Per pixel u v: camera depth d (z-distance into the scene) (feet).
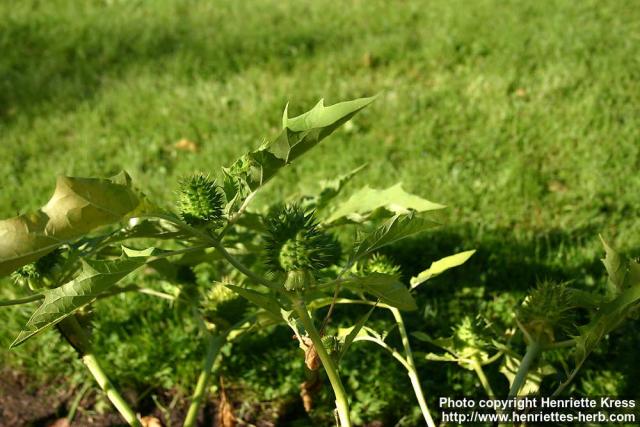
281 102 17.26
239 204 6.45
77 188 4.91
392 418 9.08
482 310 10.42
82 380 9.82
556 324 6.90
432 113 16.53
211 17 23.26
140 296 10.92
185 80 18.86
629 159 13.99
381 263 8.31
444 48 19.43
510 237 12.15
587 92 16.69
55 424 9.32
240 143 15.74
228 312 8.54
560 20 20.62
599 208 12.75
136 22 22.97
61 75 19.85
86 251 6.47
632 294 6.24
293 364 9.57
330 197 8.84
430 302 10.75
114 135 16.52
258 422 9.21
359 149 15.11
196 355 9.80
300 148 5.52
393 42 19.98
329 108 5.25
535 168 14.03
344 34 20.99
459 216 12.86
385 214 7.86
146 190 14.17
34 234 5.01
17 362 10.09
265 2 24.41
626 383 8.92
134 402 9.55
